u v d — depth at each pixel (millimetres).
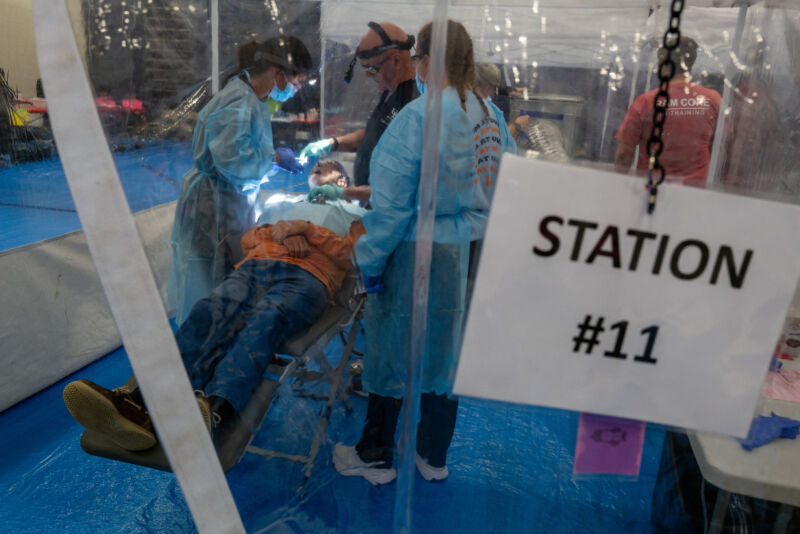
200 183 1142
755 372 526
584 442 583
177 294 1172
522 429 1052
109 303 780
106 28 937
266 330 1252
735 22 1091
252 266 1277
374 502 1312
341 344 1482
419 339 838
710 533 1128
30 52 2508
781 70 1063
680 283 511
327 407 1351
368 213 1240
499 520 1100
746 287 510
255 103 1186
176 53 1064
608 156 1040
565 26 1003
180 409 834
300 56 1241
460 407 1129
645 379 532
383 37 1243
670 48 491
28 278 2371
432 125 757
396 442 1334
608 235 503
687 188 494
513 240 504
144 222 1005
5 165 2467
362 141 1349
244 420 1250
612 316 518
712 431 540
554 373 531
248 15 1151
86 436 1422
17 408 2400
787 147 1070
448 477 1138
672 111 1000
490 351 527
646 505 1276
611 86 1017
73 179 736
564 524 1102
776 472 869
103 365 2766
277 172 1357
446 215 1064
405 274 1254
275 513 1263
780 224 497
